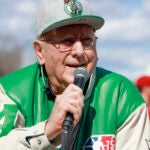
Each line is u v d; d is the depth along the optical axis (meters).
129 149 5.02
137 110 5.07
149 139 5.07
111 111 5.07
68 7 4.80
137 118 5.07
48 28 4.82
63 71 4.83
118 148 5.04
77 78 4.67
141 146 5.02
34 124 5.02
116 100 5.10
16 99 5.04
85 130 5.04
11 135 4.82
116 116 5.07
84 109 5.04
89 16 4.78
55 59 4.84
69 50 4.79
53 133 4.68
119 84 5.17
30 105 5.04
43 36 4.90
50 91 5.04
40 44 4.95
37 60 5.10
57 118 4.58
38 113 5.04
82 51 4.75
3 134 4.93
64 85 4.89
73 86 4.56
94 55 4.83
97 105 5.09
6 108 5.00
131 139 5.05
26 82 5.12
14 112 4.99
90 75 4.95
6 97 5.06
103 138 5.02
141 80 9.23
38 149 4.75
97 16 4.80
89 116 5.06
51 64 4.90
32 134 4.75
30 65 5.29
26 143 4.75
